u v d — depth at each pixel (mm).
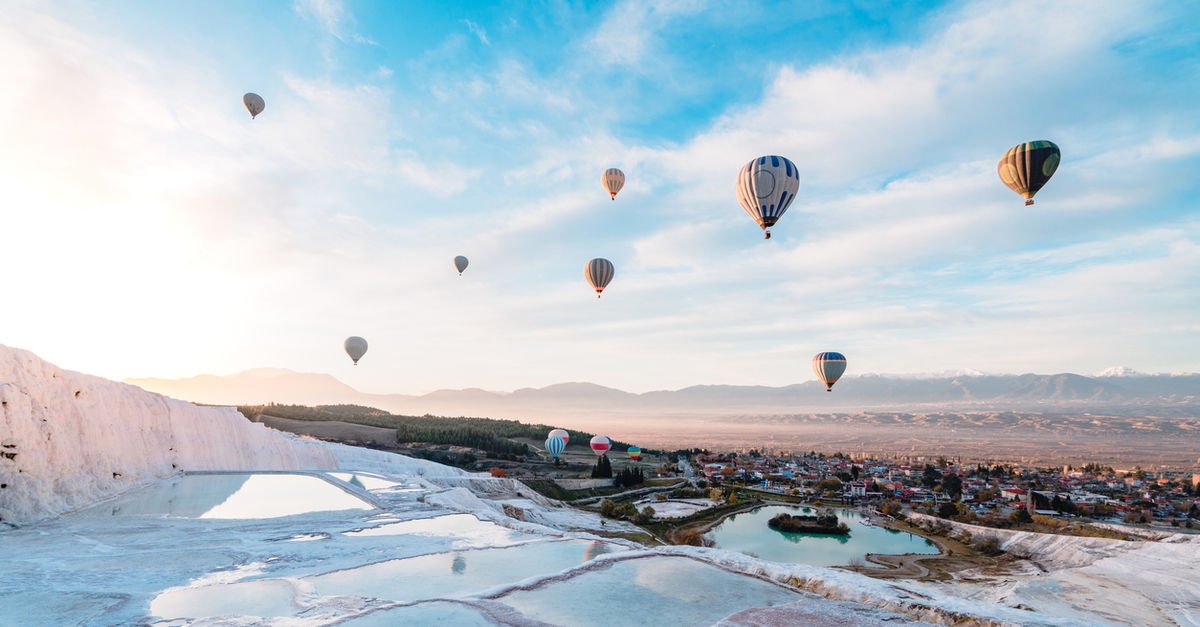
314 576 15695
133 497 31266
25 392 27375
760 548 84500
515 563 17625
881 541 93188
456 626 11672
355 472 45188
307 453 56938
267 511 27438
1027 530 96500
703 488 142625
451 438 169125
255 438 51844
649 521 92875
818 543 90125
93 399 35031
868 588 13938
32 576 15383
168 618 12125
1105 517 120750
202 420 47719
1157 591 52156
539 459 165875
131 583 14781
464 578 15883
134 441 37906
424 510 27750
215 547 19234
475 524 24328
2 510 22719
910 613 12742
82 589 14180
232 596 13734
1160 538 82438
